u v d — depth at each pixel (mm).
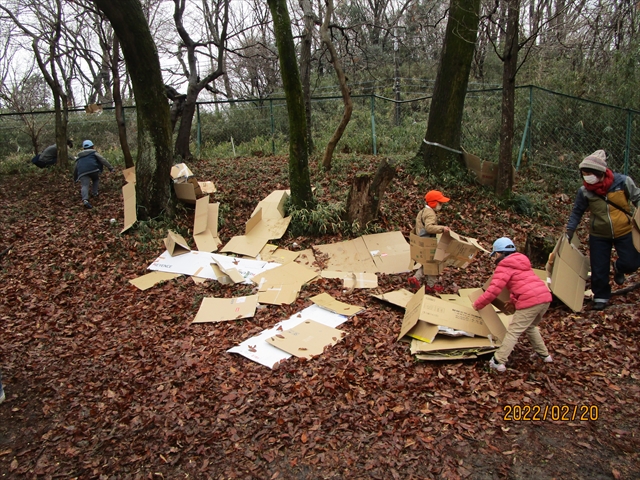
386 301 5625
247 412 3898
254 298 5816
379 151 12406
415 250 5812
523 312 4062
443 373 4211
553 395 3871
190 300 6062
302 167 7844
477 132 12000
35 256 7391
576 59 13484
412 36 19156
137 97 8023
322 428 3639
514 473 3137
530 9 14281
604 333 4777
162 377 4500
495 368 4156
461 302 5387
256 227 7699
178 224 8195
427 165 9711
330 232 7609
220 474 3324
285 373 4371
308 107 11961
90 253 7402
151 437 3746
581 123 11055
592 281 5297
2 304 6133
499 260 4363
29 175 12227
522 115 11672
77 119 17875
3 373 4754
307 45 11922
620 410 3680
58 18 12289
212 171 10992
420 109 17062
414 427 3568
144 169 8133
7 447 3795
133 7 7551
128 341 5211
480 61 16750
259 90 22594
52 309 5961
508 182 8648
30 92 21188
